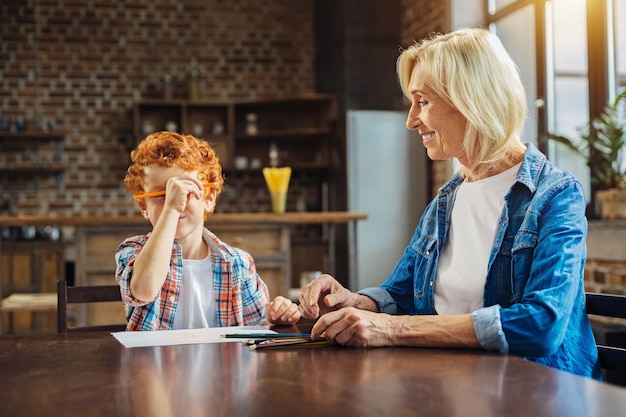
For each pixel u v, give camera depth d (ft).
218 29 25.21
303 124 25.04
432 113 4.60
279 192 13.17
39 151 23.79
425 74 4.53
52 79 24.02
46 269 21.25
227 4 25.30
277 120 24.97
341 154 20.47
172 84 24.29
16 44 23.85
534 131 16.07
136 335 4.30
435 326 3.75
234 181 24.58
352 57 21.91
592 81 14.12
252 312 5.46
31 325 19.66
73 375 3.17
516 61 16.65
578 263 3.99
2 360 3.55
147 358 3.55
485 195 4.73
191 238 5.24
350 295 4.87
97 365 3.39
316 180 25.03
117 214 24.18
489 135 4.49
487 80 4.42
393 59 22.08
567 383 2.88
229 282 5.30
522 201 4.46
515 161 4.74
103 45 24.36
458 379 2.97
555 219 4.16
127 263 4.96
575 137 14.65
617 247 12.56
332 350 3.71
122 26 24.52
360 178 19.77
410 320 3.82
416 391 2.77
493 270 4.46
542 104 15.74
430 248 4.99
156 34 24.75
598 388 2.79
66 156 24.02
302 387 2.86
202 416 2.47
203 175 5.29
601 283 13.12
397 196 19.99
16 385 3.00
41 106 23.91
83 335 4.33
